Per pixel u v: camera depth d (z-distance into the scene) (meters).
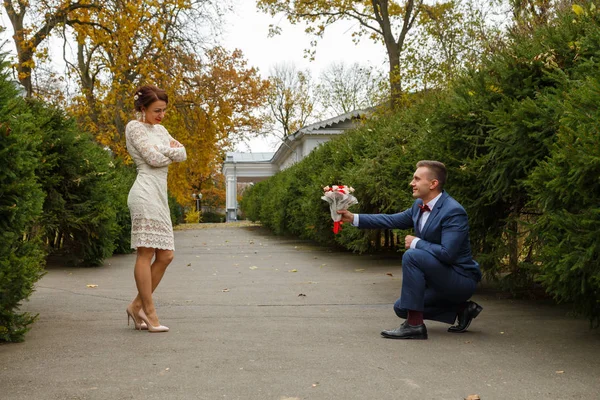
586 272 4.29
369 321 5.68
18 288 4.64
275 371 3.83
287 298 7.18
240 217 61.00
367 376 3.72
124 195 13.87
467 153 6.77
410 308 4.83
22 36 24.55
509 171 6.18
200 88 29.97
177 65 27.48
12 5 24.52
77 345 4.59
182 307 6.52
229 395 3.33
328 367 3.93
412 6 28.45
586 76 4.88
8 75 4.78
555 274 4.45
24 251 4.88
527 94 6.32
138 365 3.97
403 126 11.48
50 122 10.49
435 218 4.95
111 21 25.27
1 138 4.34
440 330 5.23
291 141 38.94
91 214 10.65
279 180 23.62
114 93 25.45
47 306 6.57
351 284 8.52
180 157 5.31
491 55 6.94
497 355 4.28
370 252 14.16
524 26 7.38
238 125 33.19
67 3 24.50
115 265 11.49
